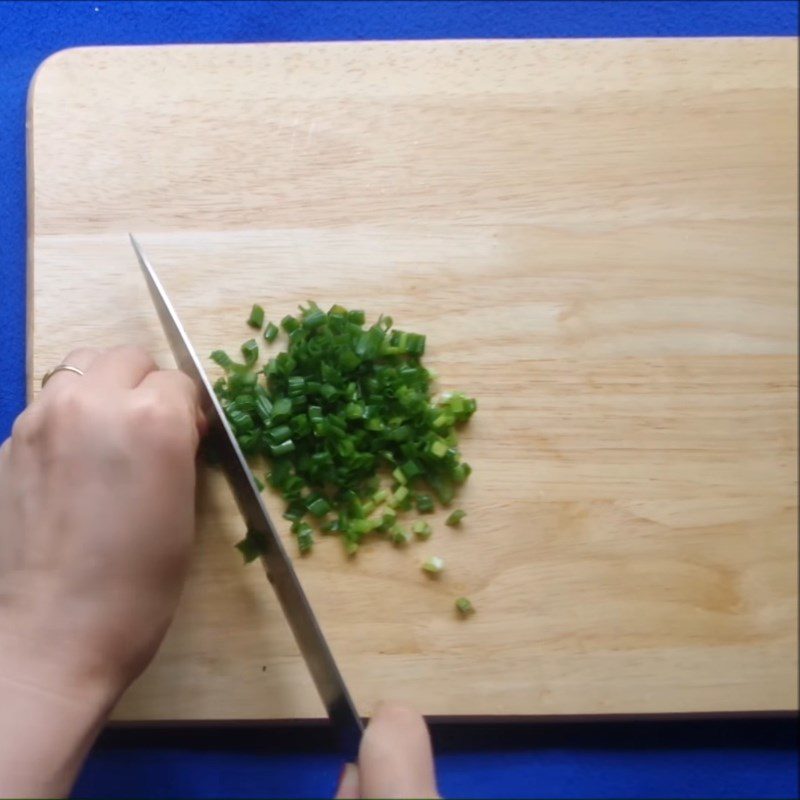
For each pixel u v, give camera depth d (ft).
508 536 1.69
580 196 1.75
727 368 1.76
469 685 1.66
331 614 1.65
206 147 1.70
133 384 1.50
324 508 1.65
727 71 1.79
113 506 1.43
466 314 1.72
